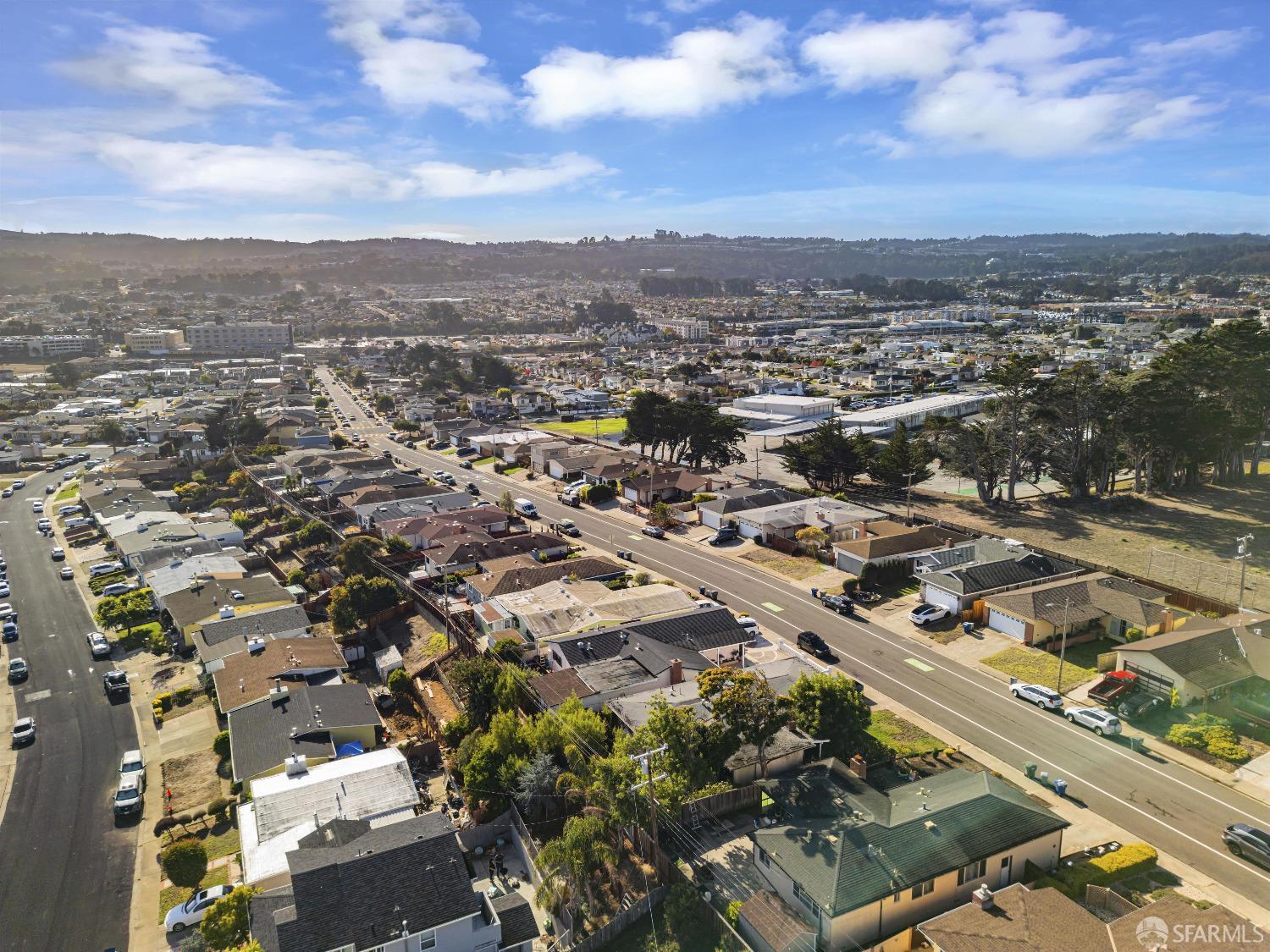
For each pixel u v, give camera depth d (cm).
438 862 3556
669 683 5356
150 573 8044
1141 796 4197
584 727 4581
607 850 3850
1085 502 9869
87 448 15025
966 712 5116
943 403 16450
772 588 7394
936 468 12344
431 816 3928
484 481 12256
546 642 5994
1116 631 6047
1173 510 9444
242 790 4619
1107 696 5088
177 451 14150
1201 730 4616
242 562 8738
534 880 3959
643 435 12419
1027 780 4359
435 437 15675
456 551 8106
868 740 4772
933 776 4106
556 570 7488
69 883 4156
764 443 14125
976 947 2939
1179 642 5216
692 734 4191
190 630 6725
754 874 3703
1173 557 7669
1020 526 9012
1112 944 2920
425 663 6238
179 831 4491
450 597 7450
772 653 6028
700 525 9581
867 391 19788
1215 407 9325
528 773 4306
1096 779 4356
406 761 4725
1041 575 6862
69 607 7912
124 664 6638
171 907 3938
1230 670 5025
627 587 7362
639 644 5772
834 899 3177
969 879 3431
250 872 3834
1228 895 3475
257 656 5994
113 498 11131
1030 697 5212
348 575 7950
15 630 7219
